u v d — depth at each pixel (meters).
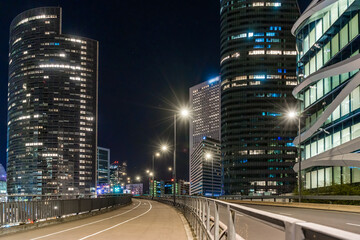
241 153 187.88
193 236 15.80
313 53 61.00
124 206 51.47
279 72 189.50
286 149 184.38
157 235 16.55
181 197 36.53
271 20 192.38
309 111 62.56
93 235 16.56
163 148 82.75
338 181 51.72
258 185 182.38
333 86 53.59
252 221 17.92
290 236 2.46
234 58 195.25
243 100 190.88
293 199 55.22
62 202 24.36
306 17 59.88
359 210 30.19
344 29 49.78
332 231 1.94
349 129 47.91
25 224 19.02
